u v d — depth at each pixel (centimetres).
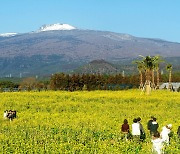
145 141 3019
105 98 7256
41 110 5653
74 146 2692
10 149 2622
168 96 7969
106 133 3344
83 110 5688
